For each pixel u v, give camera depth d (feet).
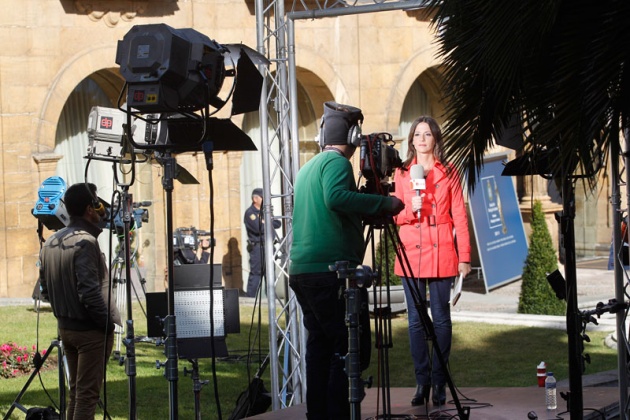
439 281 27.48
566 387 32.42
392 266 61.93
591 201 101.60
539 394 30.58
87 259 26.20
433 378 27.96
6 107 65.26
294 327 35.17
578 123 18.65
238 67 22.31
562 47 19.49
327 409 22.85
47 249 26.63
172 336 21.52
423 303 23.63
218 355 30.04
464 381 42.75
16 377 41.63
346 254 22.62
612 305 26.53
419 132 27.89
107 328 26.02
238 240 75.72
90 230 27.02
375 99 81.30
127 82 20.67
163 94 20.45
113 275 44.78
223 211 74.90
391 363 46.70
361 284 20.48
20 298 62.59
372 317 59.62
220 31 73.51
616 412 30.14
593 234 102.01
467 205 78.48
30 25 66.08
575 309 23.85
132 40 20.62
